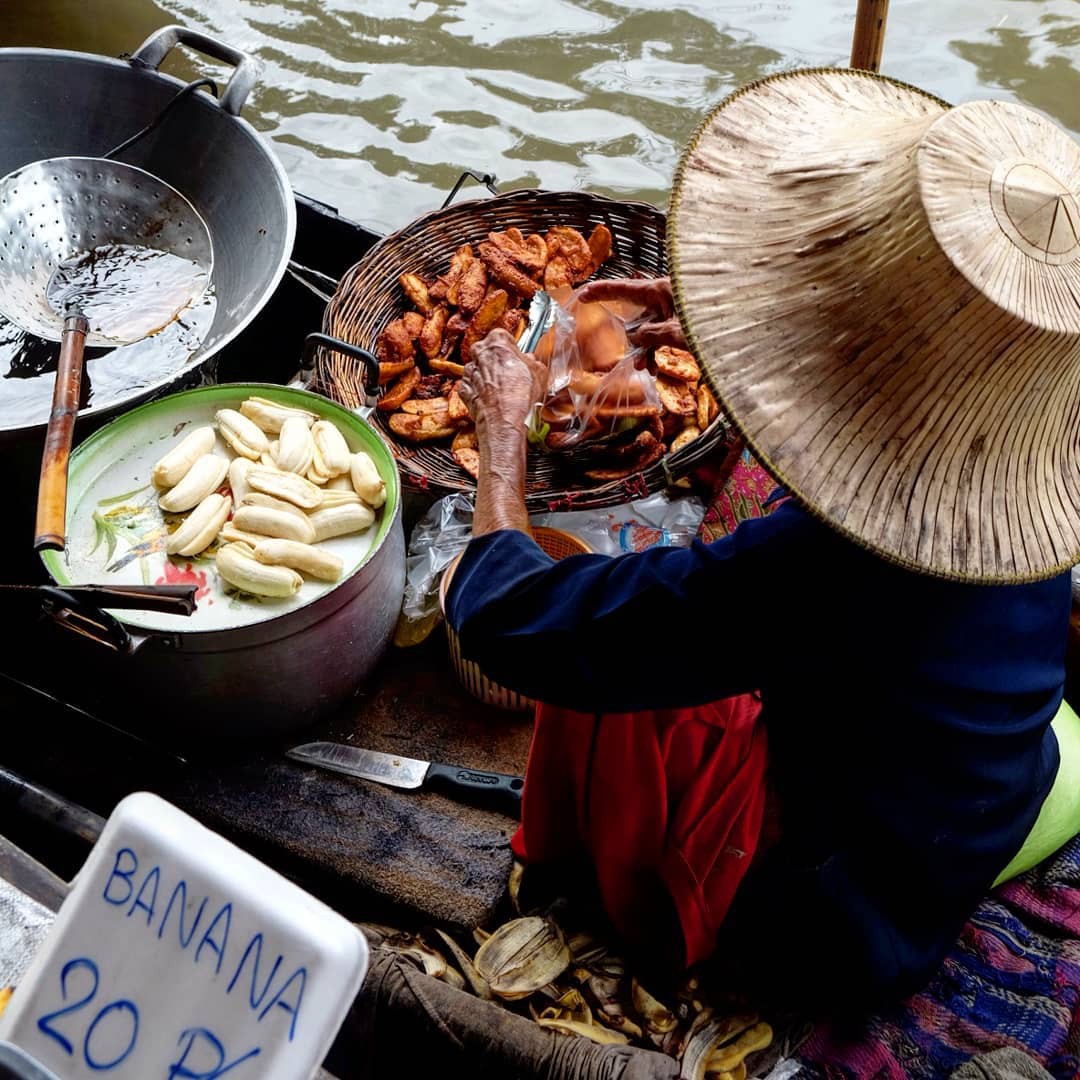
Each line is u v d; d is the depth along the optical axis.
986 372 0.97
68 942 0.69
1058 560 1.05
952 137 0.96
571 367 1.95
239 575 1.65
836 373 1.02
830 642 1.11
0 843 1.04
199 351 2.04
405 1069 1.38
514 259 2.24
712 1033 1.49
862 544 1.01
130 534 1.74
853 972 1.39
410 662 2.05
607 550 2.03
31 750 1.90
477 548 1.31
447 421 2.08
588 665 1.21
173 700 1.75
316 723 1.95
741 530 1.11
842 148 1.07
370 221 3.13
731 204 1.11
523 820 1.63
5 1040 0.66
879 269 0.98
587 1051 1.30
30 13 3.75
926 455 1.01
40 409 1.93
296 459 1.80
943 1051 1.45
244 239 2.17
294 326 2.63
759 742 1.42
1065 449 1.07
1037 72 3.46
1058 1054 1.43
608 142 3.35
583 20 3.73
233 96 2.18
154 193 2.22
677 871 1.45
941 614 1.10
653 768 1.41
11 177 2.13
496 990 1.55
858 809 1.28
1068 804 1.61
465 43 3.65
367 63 3.59
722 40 3.63
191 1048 0.65
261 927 0.64
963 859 1.31
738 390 1.05
